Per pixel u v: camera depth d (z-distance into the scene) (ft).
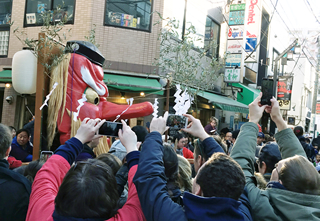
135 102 30.17
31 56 15.06
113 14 28.94
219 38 41.47
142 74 29.12
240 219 4.47
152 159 4.93
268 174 8.32
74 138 5.57
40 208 4.70
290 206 5.40
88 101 15.19
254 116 6.75
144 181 4.70
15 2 30.96
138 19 29.53
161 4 29.66
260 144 22.49
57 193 4.72
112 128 5.88
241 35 39.24
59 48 16.03
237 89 42.96
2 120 30.76
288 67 77.82
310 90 89.81
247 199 5.74
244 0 40.01
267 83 6.92
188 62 18.90
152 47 29.48
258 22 42.78
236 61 39.60
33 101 31.30
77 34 28.22
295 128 23.58
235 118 47.55
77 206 4.27
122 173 6.69
